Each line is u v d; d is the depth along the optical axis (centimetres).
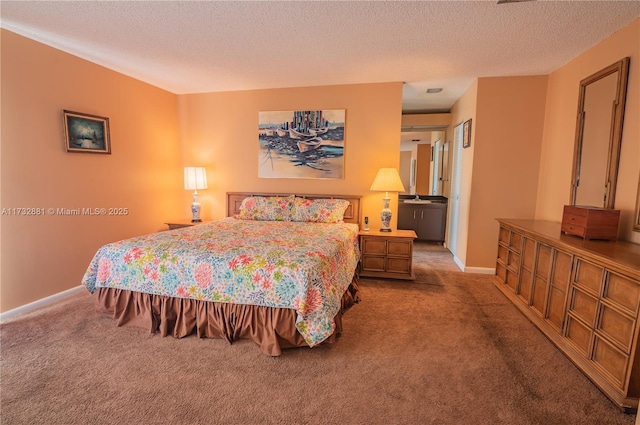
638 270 153
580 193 285
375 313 277
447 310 284
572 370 196
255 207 399
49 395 170
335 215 378
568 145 310
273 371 193
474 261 395
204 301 226
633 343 158
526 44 273
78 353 210
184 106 452
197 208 428
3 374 187
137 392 174
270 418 157
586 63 285
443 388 179
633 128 227
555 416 159
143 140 396
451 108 525
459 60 313
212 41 275
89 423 152
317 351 215
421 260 459
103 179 342
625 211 231
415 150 818
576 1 205
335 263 250
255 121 431
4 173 257
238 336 225
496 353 215
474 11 220
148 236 284
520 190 372
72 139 306
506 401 169
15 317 260
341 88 401
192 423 153
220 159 449
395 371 194
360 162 406
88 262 327
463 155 427
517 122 365
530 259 273
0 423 151
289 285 207
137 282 238
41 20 239
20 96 265
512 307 291
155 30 255
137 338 229
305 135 417
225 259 222
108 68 343
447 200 563
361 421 155
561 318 222
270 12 225
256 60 319
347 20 235
